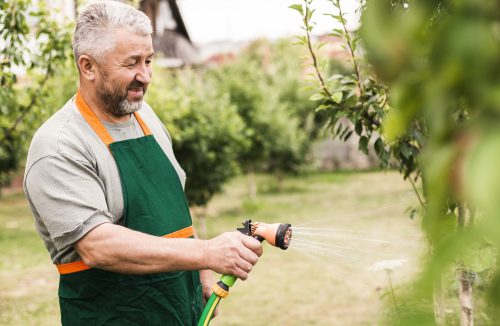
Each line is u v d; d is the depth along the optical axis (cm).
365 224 791
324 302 535
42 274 696
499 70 33
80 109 165
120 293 159
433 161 35
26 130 453
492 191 30
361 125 212
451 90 35
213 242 149
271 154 1465
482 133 33
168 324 165
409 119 38
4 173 739
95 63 157
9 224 1127
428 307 47
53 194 151
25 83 504
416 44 36
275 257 756
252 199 1323
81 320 162
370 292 529
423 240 50
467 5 34
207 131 812
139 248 146
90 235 148
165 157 180
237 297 571
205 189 852
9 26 347
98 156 161
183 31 1969
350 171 2027
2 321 501
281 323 480
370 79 176
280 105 1498
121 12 156
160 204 170
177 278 167
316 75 217
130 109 163
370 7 37
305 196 1389
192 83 930
